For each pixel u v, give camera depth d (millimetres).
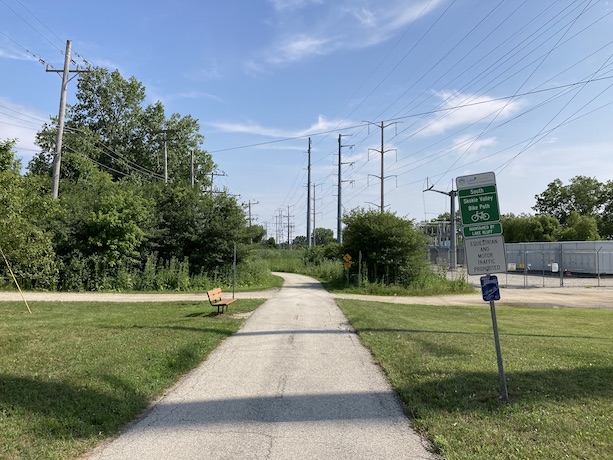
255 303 17922
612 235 82438
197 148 58719
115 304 17844
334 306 17719
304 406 5680
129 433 4766
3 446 4070
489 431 4570
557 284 34250
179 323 12062
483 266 5758
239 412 5457
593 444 4180
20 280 23547
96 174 41688
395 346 9164
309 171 61031
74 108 54344
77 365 6895
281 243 136750
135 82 55250
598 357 8070
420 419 5023
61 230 24016
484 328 12828
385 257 28844
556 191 87250
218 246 29500
